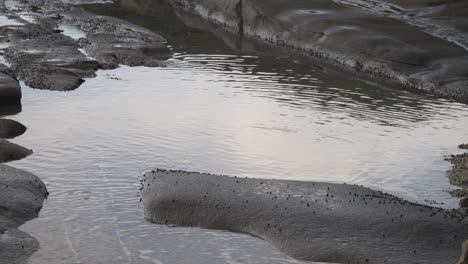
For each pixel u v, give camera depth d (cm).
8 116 1652
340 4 2636
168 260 1020
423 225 1062
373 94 1908
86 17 2794
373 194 1183
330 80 2045
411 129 1617
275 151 1458
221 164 1382
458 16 2406
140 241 1068
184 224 1112
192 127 1594
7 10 2872
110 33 2503
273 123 1634
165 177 1238
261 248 1046
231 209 1122
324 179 1319
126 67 2145
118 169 1341
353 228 1062
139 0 3145
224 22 2809
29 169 1334
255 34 2634
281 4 2644
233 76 2059
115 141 1494
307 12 2548
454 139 1552
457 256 1002
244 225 1095
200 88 1923
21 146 1427
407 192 1266
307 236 1052
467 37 2269
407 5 2538
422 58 2111
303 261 1012
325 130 1596
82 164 1363
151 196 1172
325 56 2308
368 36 2269
